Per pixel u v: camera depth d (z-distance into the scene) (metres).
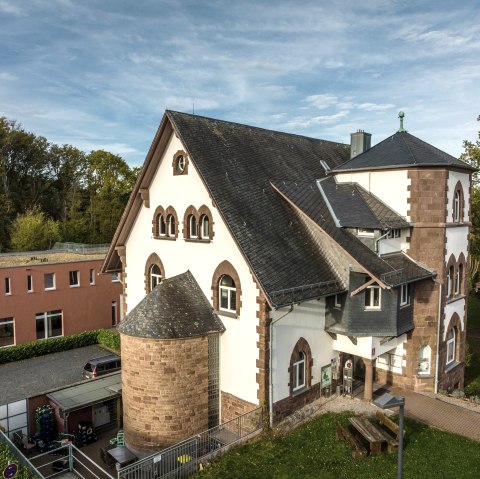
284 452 16.38
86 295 39.34
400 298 20.50
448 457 16.11
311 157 27.25
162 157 23.06
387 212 21.77
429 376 22.14
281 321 18.59
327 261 20.59
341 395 21.22
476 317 45.25
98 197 75.00
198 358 19.06
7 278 34.56
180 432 18.86
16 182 73.56
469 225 24.44
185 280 21.05
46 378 27.55
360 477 14.92
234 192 20.28
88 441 21.97
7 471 13.94
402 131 24.61
